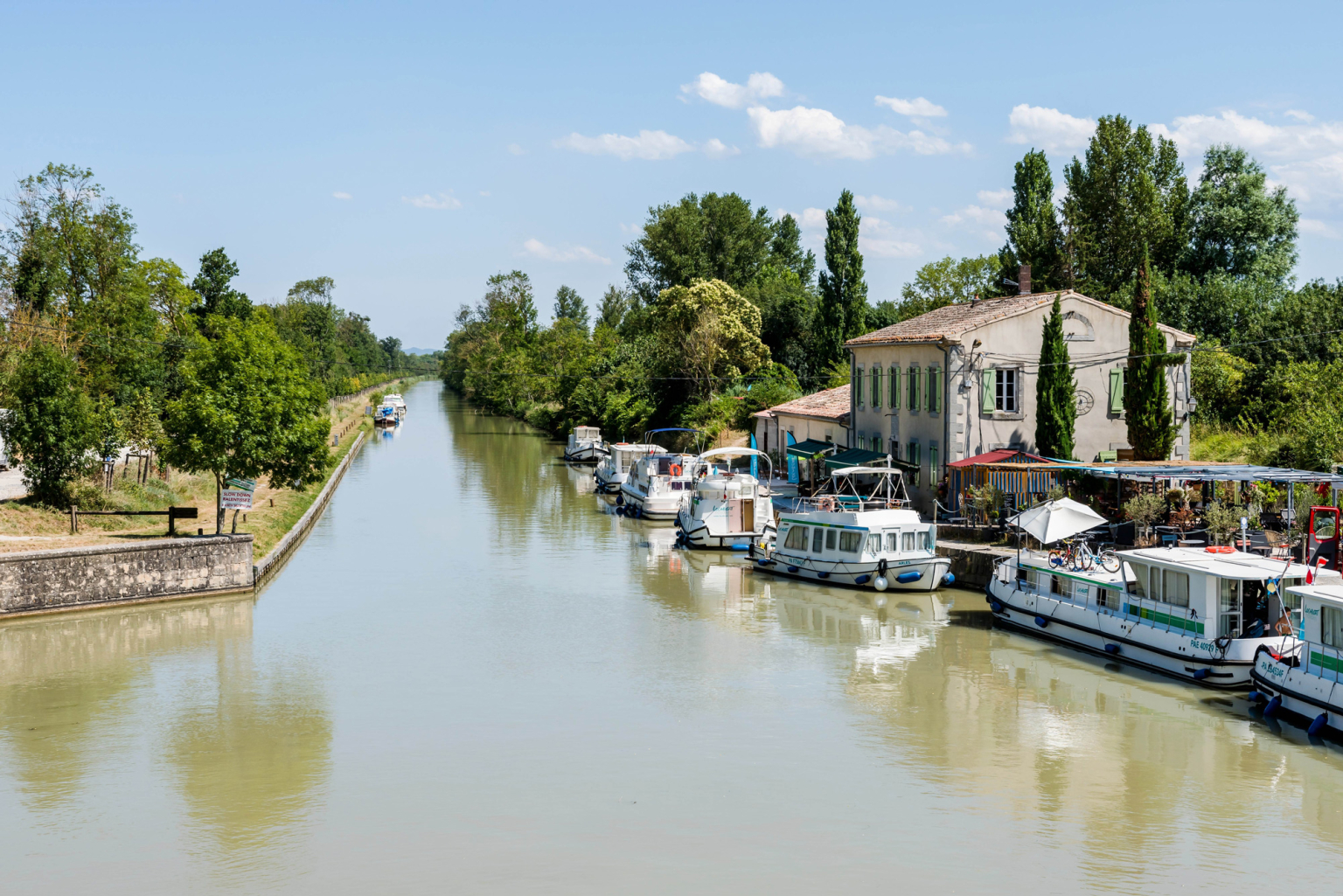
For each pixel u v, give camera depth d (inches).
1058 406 1508.4
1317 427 1491.1
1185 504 1337.4
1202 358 2021.4
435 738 853.8
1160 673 996.6
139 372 2527.1
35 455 1546.5
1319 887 607.2
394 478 2765.7
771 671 1035.3
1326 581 919.7
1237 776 762.8
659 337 3319.4
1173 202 2559.1
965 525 1491.1
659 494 2039.9
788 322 3533.5
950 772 780.0
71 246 2448.3
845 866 633.6
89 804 729.6
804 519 1469.0
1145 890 604.4
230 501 1435.8
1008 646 1117.7
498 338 6195.9
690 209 4252.0
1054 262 2576.3
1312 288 2187.5
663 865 635.5
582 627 1212.5
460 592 1398.9
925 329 1752.0
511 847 660.7
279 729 876.0
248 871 631.8
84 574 1248.8
